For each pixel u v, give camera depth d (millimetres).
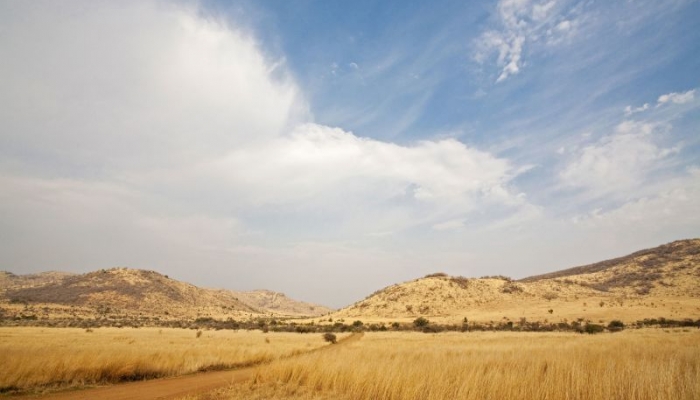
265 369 17312
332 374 14570
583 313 113688
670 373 11133
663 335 45000
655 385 10820
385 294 164875
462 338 56250
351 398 12484
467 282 165375
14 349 19969
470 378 11820
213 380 19375
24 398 14352
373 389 12570
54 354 19250
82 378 17953
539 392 11125
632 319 98312
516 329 91188
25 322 89750
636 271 161750
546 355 19578
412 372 13078
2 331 58125
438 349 29578
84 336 50594
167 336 57812
